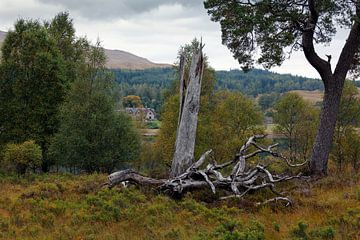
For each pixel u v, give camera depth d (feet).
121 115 102.94
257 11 50.34
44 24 129.08
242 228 29.09
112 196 39.32
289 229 28.27
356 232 26.37
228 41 58.23
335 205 35.45
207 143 107.55
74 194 44.14
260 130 126.62
